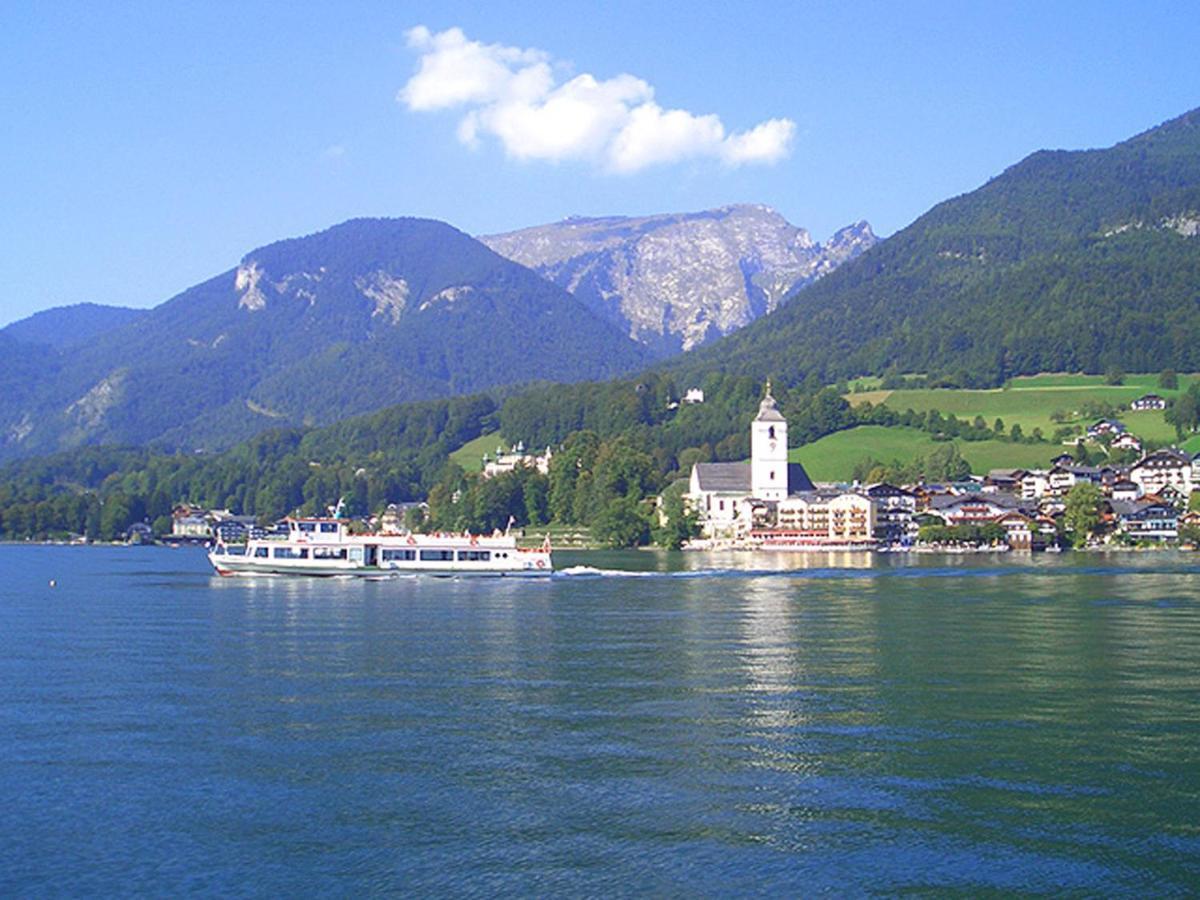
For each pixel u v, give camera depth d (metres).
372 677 99.25
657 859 57.81
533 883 55.28
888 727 80.44
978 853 58.25
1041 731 79.19
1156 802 65.00
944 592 177.38
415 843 60.00
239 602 166.50
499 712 85.44
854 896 53.81
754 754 74.00
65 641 121.81
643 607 154.62
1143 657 107.38
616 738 77.94
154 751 75.56
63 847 59.78
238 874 56.50
